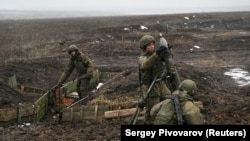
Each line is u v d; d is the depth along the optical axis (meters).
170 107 4.63
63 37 34.22
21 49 25.55
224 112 9.08
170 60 5.52
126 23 52.09
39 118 9.10
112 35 34.09
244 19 55.94
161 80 6.05
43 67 17.89
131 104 9.30
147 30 39.28
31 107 8.72
